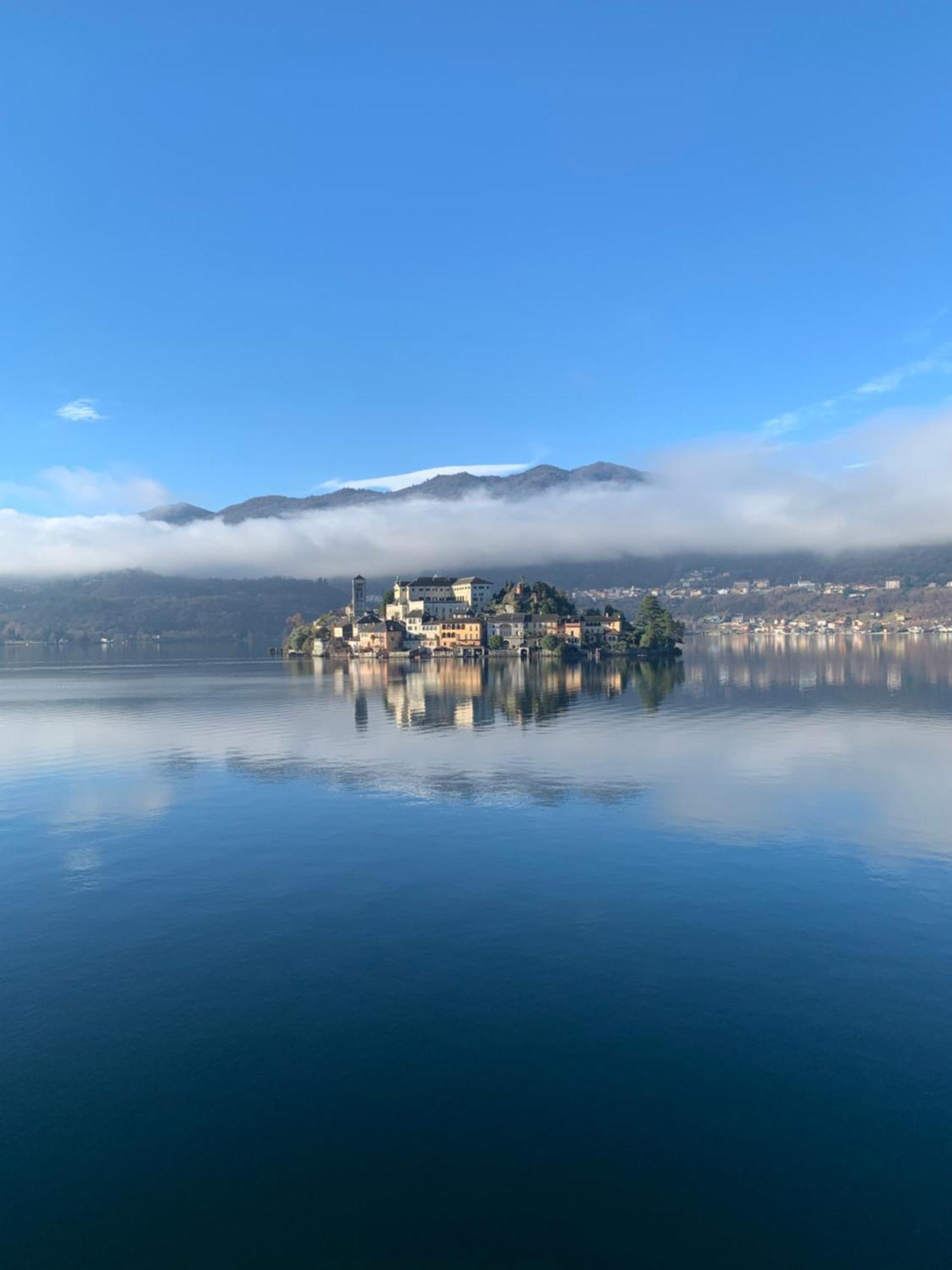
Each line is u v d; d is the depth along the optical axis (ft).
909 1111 99.91
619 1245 82.07
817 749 348.79
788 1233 83.35
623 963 139.54
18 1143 96.99
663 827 223.71
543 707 522.88
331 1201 88.22
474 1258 80.94
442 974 136.26
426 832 220.64
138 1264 80.79
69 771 320.09
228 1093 105.50
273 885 180.24
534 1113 100.89
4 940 151.74
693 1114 100.12
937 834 215.51
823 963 139.03
